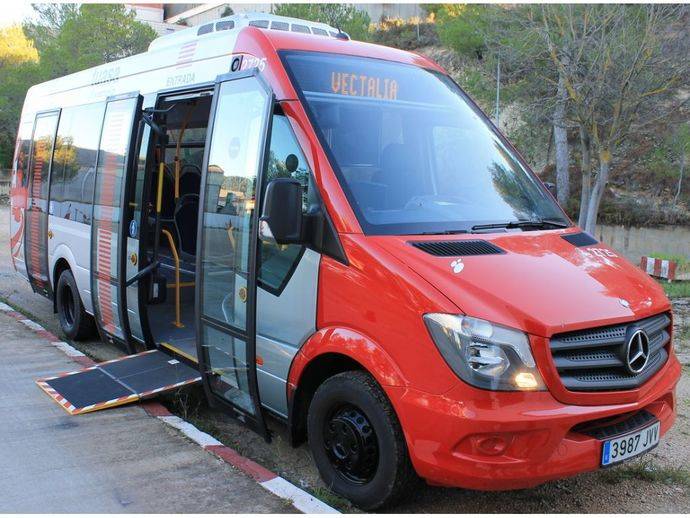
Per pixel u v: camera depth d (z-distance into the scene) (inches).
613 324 145.1
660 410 158.2
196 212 307.0
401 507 160.4
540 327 136.0
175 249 283.0
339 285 157.1
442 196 179.3
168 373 226.1
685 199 970.7
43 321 351.6
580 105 651.5
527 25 698.8
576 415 135.7
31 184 348.5
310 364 166.1
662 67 631.8
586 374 141.9
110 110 268.4
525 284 146.5
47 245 325.1
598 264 166.7
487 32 786.8
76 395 217.2
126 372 231.3
